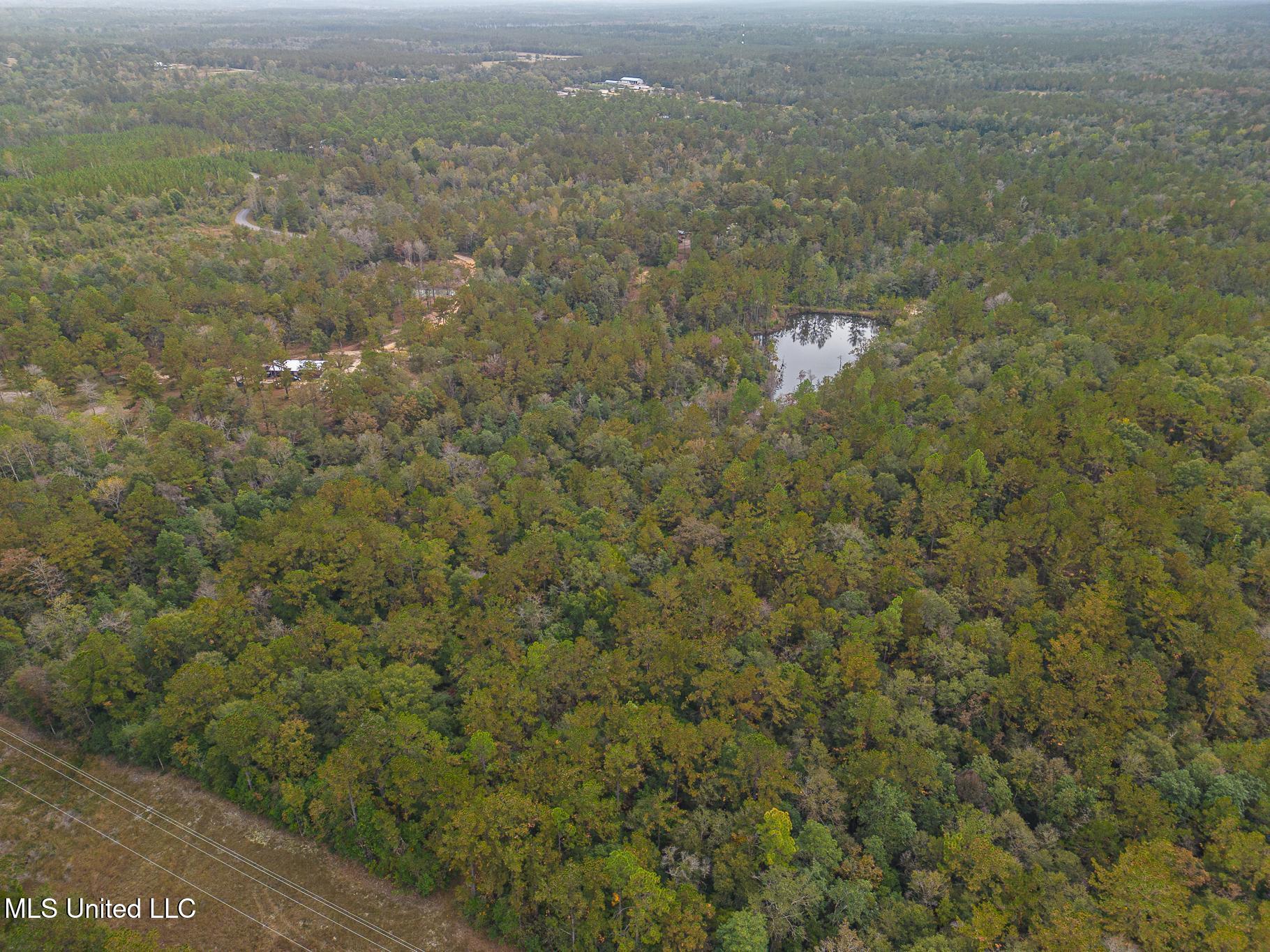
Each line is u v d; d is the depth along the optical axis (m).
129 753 97.88
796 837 84.38
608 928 75.88
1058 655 103.06
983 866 77.56
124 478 134.25
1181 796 86.62
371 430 163.75
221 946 80.19
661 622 111.44
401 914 82.81
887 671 108.81
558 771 87.25
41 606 111.88
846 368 189.62
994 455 147.50
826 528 130.50
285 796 88.69
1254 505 126.75
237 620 107.94
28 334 174.62
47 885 85.31
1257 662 102.50
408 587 119.25
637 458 155.38
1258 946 70.38
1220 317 190.00
